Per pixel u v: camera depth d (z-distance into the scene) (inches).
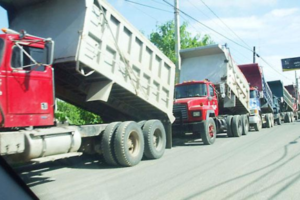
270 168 289.4
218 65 585.3
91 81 329.4
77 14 289.3
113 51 323.6
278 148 410.6
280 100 1012.5
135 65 356.2
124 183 255.3
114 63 324.8
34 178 280.5
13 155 240.1
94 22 296.8
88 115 610.9
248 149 416.5
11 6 315.9
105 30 309.4
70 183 259.9
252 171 280.4
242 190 223.1
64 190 237.1
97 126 323.0
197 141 553.6
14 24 320.2
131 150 339.9
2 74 232.8
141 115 418.9
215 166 309.7
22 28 314.5
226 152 399.5
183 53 605.6
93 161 370.9
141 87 368.8
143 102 383.9
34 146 241.8
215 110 543.8
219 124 579.2
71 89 344.2
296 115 1270.9
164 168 311.9
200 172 285.1
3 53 234.8
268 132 681.0
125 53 339.9
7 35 238.5
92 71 299.0
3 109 231.8
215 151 414.3
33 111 251.3
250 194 213.5
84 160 375.2
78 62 281.4
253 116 725.9
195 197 210.5
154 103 395.5
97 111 395.9
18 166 326.3
